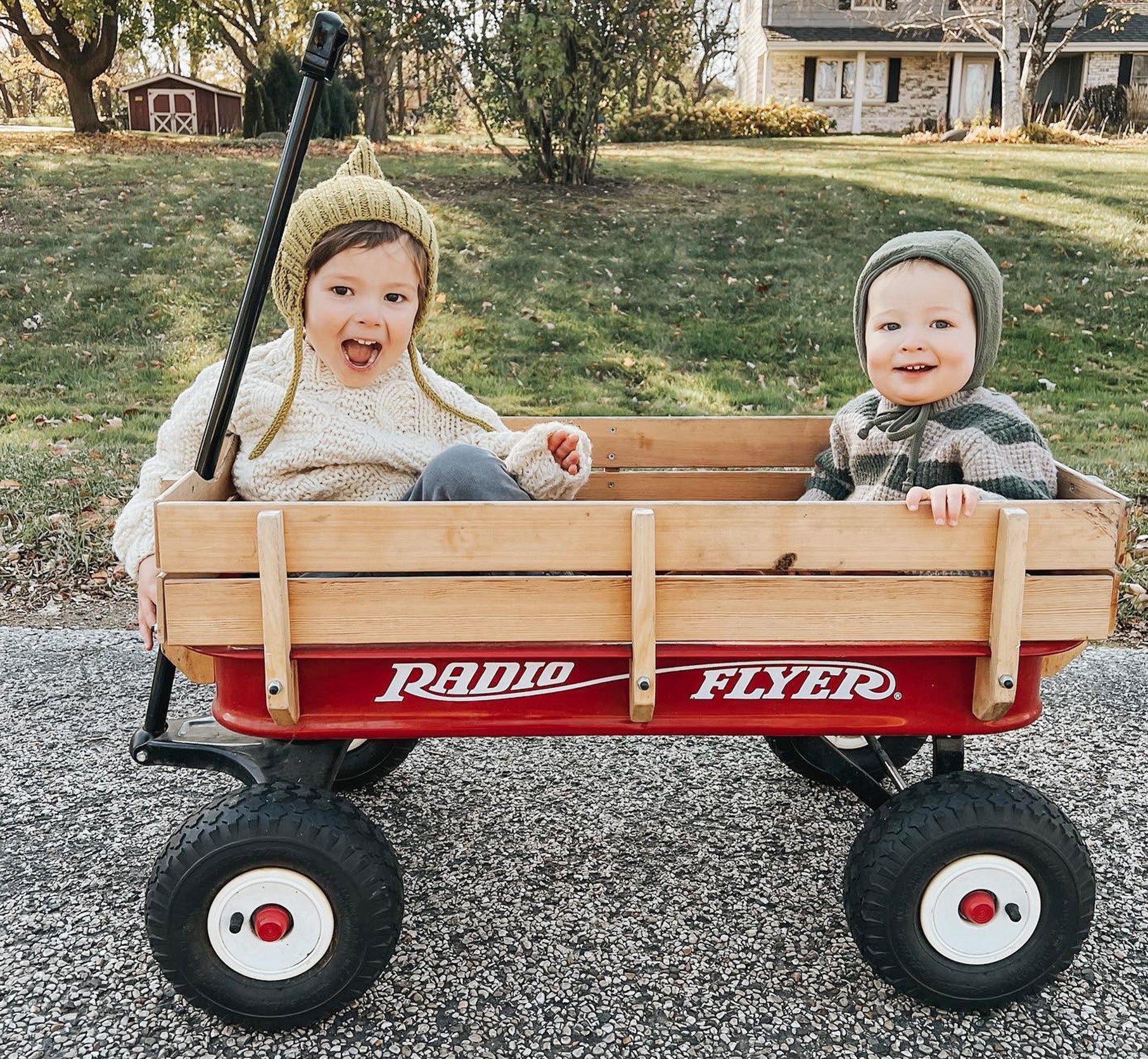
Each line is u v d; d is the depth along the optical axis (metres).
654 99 25.48
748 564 1.91
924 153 15.59
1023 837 1.97
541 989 2.17
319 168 12.44
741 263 9.35
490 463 2.22
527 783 2.97
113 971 2.21
